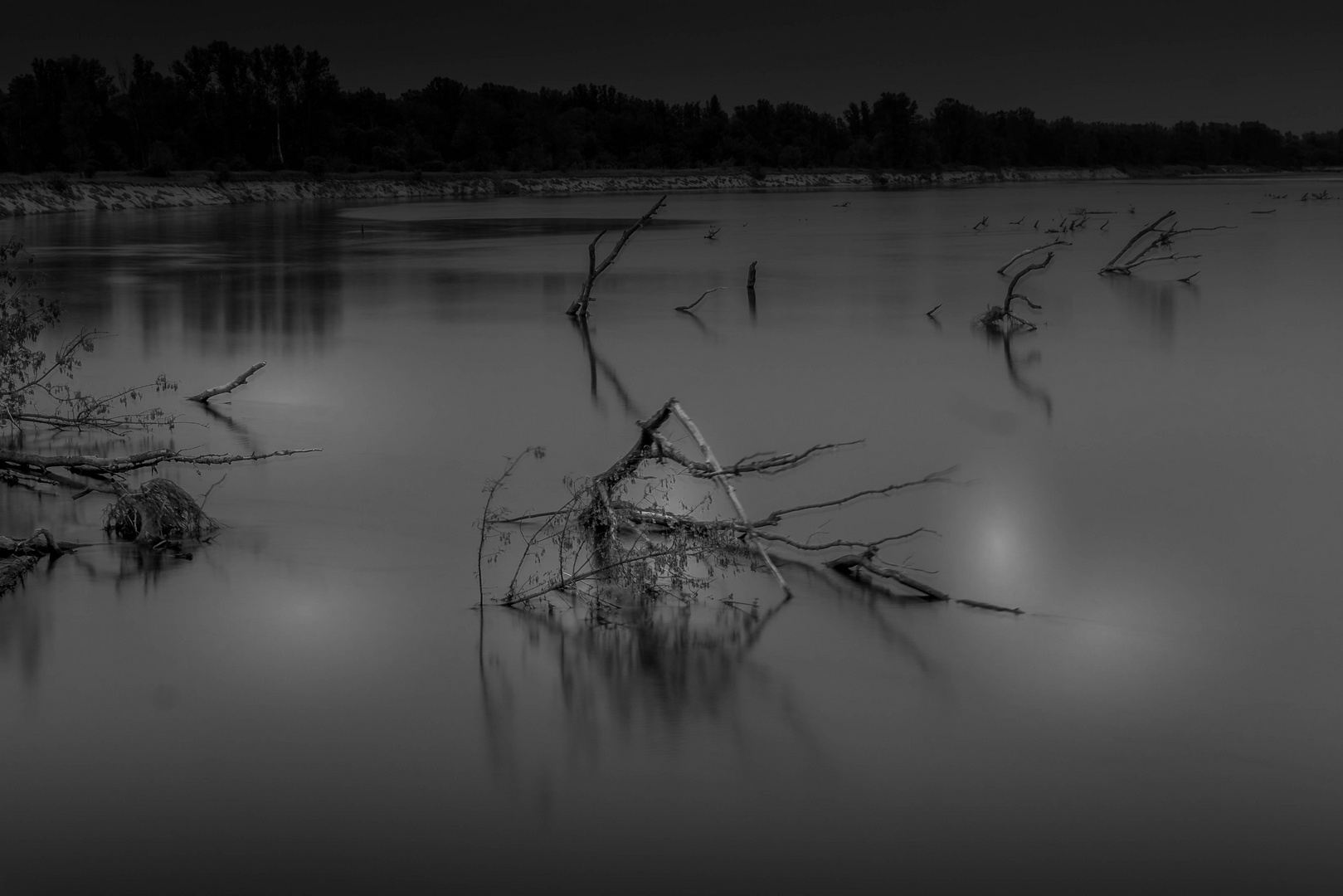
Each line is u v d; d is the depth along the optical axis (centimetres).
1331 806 863
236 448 1861
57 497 1554
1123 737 957
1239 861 802
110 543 1388
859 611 1202
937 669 1073
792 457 1381
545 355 2911
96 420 1934
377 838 819
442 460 1797
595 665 1076
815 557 1363
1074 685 1045
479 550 1266
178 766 905
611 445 1922
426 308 3869
